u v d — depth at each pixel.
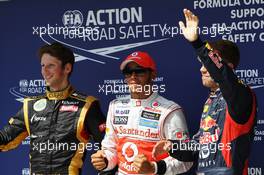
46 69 4.00
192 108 4.34
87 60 4.54
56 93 4.01
